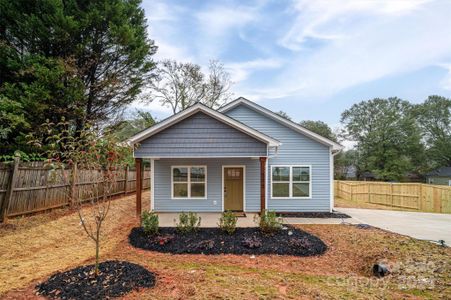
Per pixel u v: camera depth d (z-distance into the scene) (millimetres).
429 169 42812
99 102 16734
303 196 12812
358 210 15117
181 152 10625
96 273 4547
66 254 6480
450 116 43156
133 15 17641
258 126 13039
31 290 4223
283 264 6285
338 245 7688
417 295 4461
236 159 12727
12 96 11828
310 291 4441
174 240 7734
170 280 4715
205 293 4168
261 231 8523
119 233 8672
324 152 12891
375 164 41688
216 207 12594
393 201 18734
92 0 14992
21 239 7094
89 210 10969
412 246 7281
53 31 13391
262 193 10617
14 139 12078
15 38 13680
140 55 17156
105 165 5258
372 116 43594
